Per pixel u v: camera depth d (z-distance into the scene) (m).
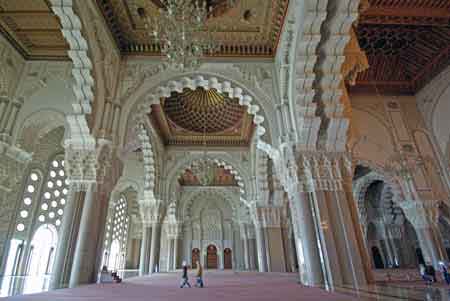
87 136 6.43
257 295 4.16
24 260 13.00
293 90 6.48
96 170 6.29
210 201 22.72
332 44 5.66
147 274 11.36
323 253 5.58
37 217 13.93
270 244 11.94
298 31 5.69
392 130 11.92
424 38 10.42
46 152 14.80
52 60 9.12
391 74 12.40
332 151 6.42
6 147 7.98
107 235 17.44
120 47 7.80
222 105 13.02
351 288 4.93
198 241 21.47
